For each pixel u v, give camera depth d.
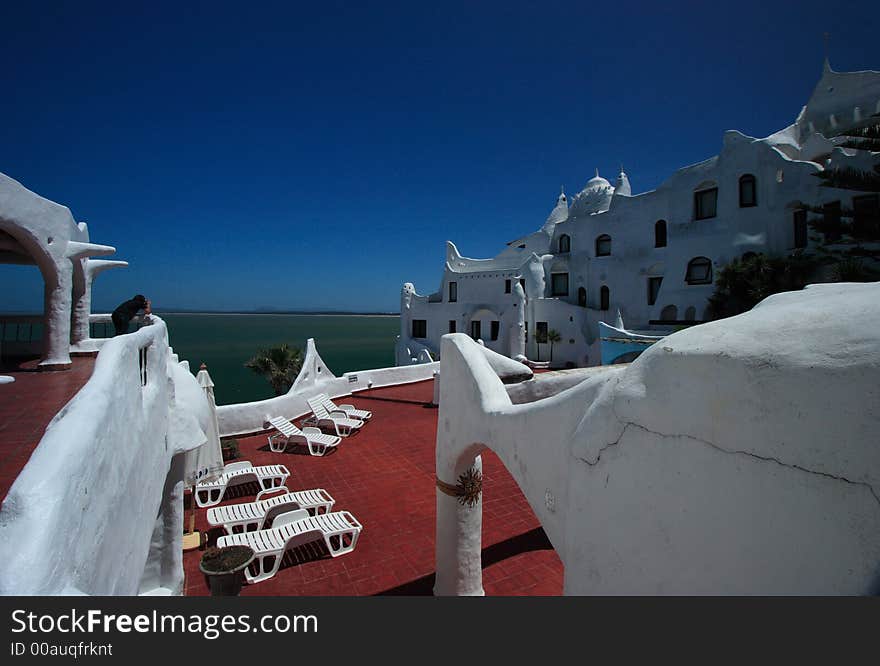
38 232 9.18
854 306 2.41
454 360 7.43
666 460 3.05
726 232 27.95
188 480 10.90
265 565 8.85
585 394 4.20
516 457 5.42
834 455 2.16
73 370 9.45
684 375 2.96
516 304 38.34
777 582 2.34
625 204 34.94
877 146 18.33
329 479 13.03
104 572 2.99
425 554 9.24
